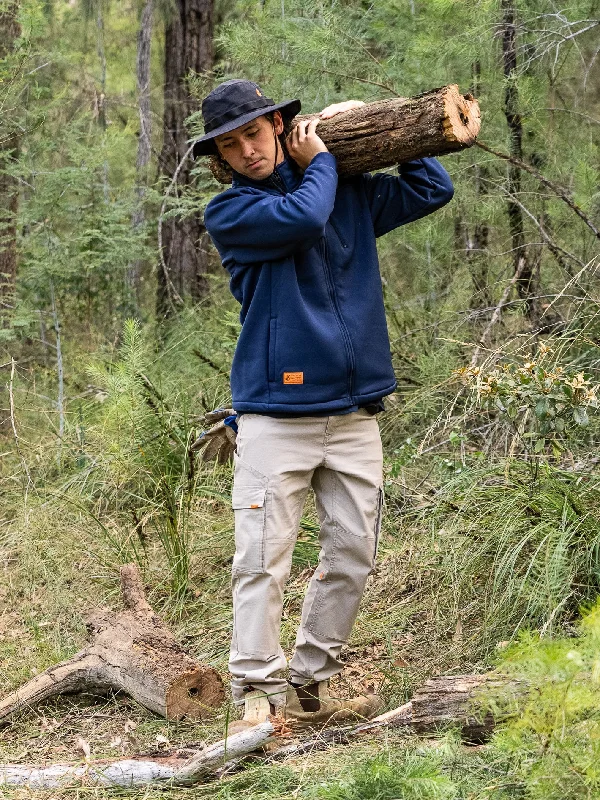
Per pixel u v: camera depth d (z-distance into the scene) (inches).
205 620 219.6
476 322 278.8
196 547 244.5
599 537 173.2
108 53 621.6
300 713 164.2
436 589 199.8
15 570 252.2
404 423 267.3
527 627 170.6
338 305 158.7
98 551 251.1
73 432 311.6
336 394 156.9
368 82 249.6
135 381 257.3
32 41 329.4
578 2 254.2
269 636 158.2
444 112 152.7
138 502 270.2
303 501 162.7
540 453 198.2
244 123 153.6
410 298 315.0
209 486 263.4
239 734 147.2
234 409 162.4
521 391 167.8
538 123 262.2
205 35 422.3
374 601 209.0
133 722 175.8
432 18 252.2
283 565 159.8
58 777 150.3
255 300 157.6
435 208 169.3
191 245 412.2
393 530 230.1
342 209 162.6
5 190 388.8
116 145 381.1
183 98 422.3
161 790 145.5
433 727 142.2
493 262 286.7
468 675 146.3
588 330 224.4
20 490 295.3
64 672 185.9
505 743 117.7
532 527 183.0
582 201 243.9
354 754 141.6
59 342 338.3
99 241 365.7
